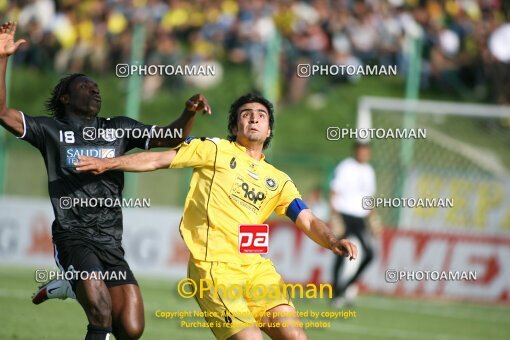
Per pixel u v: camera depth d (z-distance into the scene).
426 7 77.06
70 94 20.97
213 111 68.56
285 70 69.50
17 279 44.75
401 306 44.69
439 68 73.69
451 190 56.06
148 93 66.94
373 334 34.34
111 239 20.84
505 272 47.72
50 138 20.58
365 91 73.12
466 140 60.28
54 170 20.64
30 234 51.34
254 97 21.14
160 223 50.72
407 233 48.31
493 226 54.78
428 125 60.75
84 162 19.25
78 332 30.25
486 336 36.12
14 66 71.94
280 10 70.94
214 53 70.50
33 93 70.44
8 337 28.14
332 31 70.31
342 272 41.56
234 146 20.81
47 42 71.00
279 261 48.66
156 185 64.44
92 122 21.22
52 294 21.97
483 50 74.56
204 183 20.38
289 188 21.20
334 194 41.50
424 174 56.75
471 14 78.44
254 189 20.53
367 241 41.47
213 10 71.75
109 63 68.44
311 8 71.50
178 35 70.69
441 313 42.94
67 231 20.44
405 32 71.81
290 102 71.50
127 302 20.20
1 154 59.03
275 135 70.12
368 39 70.75
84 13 70.25
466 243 47.97
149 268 50.50
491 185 55.38
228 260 19.98
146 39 65.94
